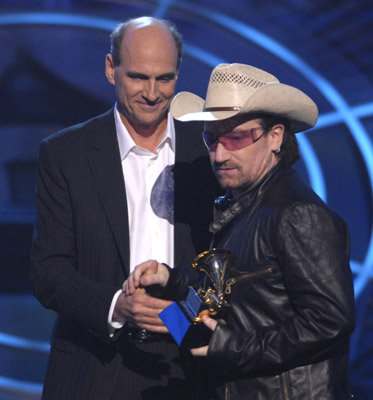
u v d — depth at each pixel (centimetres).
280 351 610
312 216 618
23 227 3844
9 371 1875
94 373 808
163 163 869
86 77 4166
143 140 856
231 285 653
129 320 733
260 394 632
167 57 781
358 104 3159
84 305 772
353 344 2203
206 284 686
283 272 626
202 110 776
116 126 858
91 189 822
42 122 4247
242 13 3266
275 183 670
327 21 3247
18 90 4181
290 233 618
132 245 838
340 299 599
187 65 3741
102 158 832
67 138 845
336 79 3262
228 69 693
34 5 3241
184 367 823
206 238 852
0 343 1988
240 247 659
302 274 606
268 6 3241
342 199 3225
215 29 3075
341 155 3262
